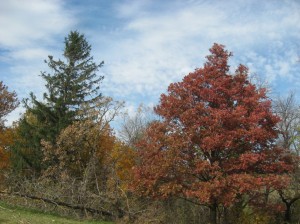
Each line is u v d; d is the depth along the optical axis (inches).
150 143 804.6
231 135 751.7
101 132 1130.0
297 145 948.6
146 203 899.4
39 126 1323.8
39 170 1224.8
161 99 839.7
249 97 804.6
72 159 1078.4
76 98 1408.7
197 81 813.2
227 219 852.6
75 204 837.2
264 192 885.2
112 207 858.8
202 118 766.5
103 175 1015.0
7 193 808.9
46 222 647.8
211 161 788.0
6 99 1582.2
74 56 1496.1
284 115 1089.4
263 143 790.5
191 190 735.1
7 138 1449.3
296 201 981.2
